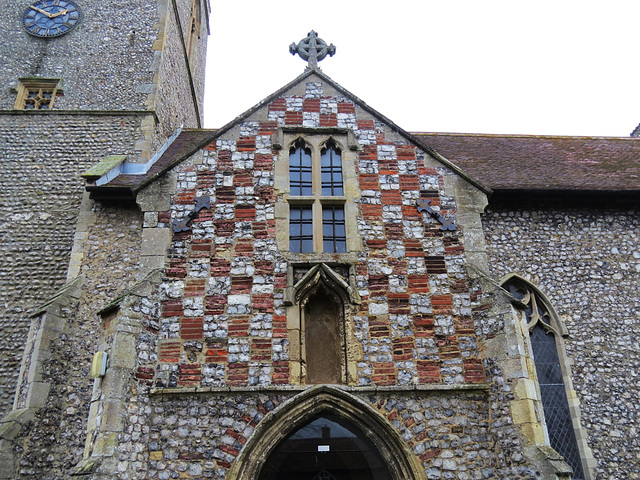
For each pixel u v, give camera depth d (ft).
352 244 31.12
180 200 31.83
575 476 31.09
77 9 52.65
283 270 30.19
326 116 34.91
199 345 28.22
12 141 44.62
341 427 28.17
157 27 52.19
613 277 35.83
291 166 33.65
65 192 42.22
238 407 27.04
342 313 29.53
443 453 26.68
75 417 30.50
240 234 31.07
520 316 28.84
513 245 36.22
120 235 35.37
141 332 27.66
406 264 30.83
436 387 27.78
